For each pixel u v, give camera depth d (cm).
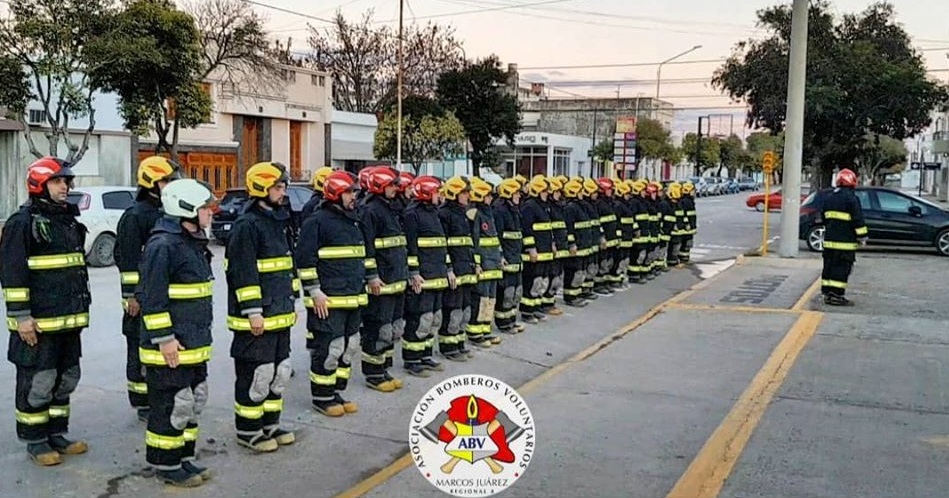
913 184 9388
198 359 529
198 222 533
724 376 823
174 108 2398
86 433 631
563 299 1309
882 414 687
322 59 5056
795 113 1850
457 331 909
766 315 1153
